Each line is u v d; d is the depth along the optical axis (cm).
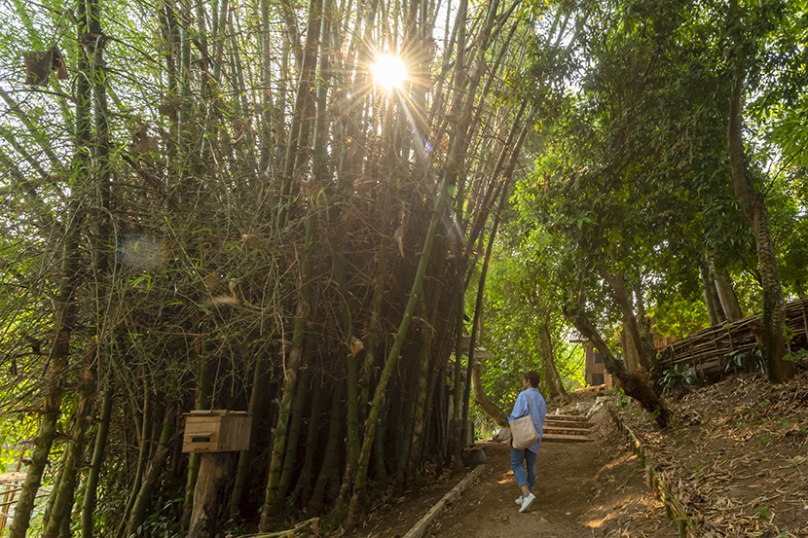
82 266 397
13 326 384
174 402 469
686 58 525
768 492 330
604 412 979
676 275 779
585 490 469
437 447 602
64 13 389
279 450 424
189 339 463
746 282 1057
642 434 600
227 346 431
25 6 394
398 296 537
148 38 460
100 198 389
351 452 454
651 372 803
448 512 445
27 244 383
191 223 417
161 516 461
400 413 536
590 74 548
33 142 381
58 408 382
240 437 425
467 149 593
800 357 548
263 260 423
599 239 573
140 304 420
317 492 470
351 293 483
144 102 428
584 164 588
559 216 573
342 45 504
